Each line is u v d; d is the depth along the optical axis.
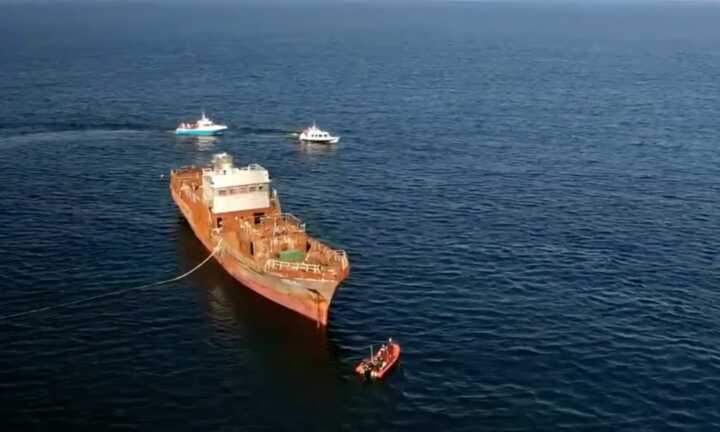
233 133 162.75
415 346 68.38
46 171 128.00
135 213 105.94
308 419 57.53
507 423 57.25
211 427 56.38
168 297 77.88
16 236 95.00
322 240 95.88
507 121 181.75
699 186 124.38
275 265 72.56
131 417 57.25
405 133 165.88
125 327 71.25
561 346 68.56
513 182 125.88
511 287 81.56
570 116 189.25
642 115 191.00
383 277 83.88
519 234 99.31
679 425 57.19
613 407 59.34
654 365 65.56
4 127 161.12
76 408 58.09
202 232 90.06
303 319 73.50
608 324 73.12
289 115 185.25
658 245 96.00
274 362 65.50
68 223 100.69
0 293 77.81
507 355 66.88
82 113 179.75
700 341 70.06
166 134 160.50
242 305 76.25
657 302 78.44
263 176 87.62
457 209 110.25
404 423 57.22
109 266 85.81
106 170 130.12
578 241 96.94
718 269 88.12
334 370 64.25
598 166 137.75
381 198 115.44
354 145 153.38
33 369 63.25
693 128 173.50
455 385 62.06
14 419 56.41
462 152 148.38
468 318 74.00
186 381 62.31
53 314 73.56
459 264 88.06
